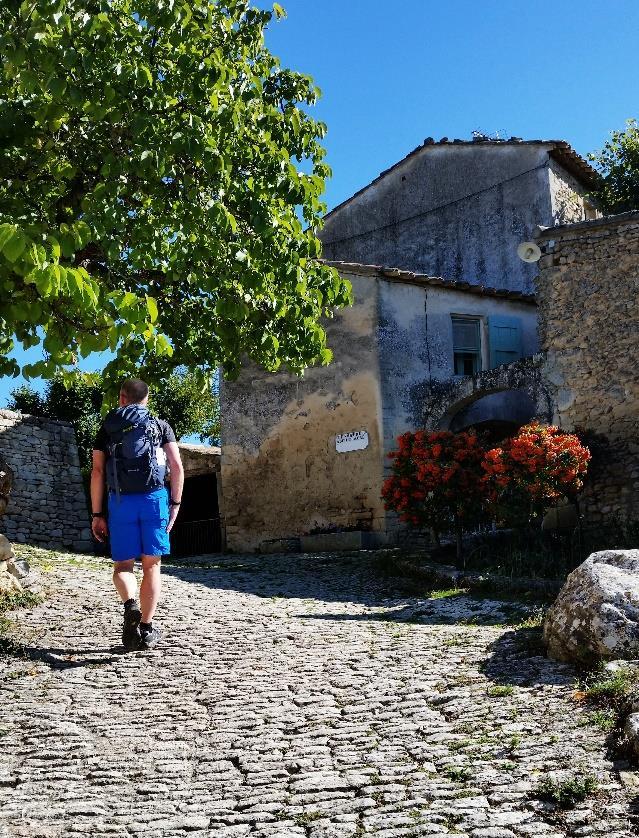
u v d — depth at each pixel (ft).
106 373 31.99
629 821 10.86
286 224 28.99
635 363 43.45
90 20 23.18
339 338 57.00
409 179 75.20
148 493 21.21
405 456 40.63
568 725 14.87
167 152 25.49
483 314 60.59
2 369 29.07
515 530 40.19
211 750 15.55
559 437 37.73
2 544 31.91
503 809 11.66
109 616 27.20
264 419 59.57
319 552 52.31
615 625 18.63
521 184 68.95
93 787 13.99
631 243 44.39
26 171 27.27
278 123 31.68
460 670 19.72
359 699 18.10
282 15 32.89
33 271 17.13
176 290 32.99
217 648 23.40
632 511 42.34
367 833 11.33
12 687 19.61
